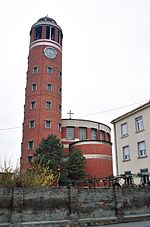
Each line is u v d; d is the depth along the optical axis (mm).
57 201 16250
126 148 34688
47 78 49375
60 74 52594
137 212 18719
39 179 19266
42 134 45094
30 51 52500
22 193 15508
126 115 34781
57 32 54375
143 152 31750
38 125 45625
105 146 42062
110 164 41688
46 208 15867
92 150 41281
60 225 15766
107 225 16516
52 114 47344
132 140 33469
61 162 37906
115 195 18172
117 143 36188
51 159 36281
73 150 41625
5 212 15047
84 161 39406
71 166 38000
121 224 16781
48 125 46531
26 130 46406
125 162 34125
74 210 16375
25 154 44750
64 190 16641
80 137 52344
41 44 51594
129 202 18656
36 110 46688
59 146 38750
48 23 53469
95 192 17625
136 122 33406
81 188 17312
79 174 37812
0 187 15391
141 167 31297
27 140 45438
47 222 15516
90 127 53938
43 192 16094
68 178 36219
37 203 15758
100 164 40531
